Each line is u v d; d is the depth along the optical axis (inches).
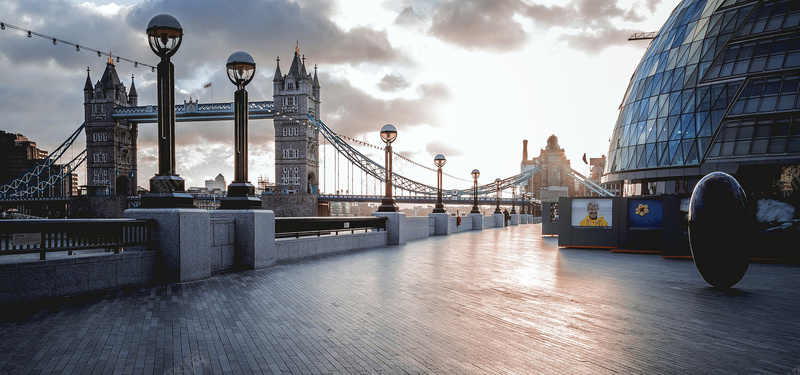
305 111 5570.9
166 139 372.8
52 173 6186.0
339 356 189.2
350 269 440.8
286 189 5452.8
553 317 257.8
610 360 186.5
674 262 531.2
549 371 173.8
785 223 542.9
